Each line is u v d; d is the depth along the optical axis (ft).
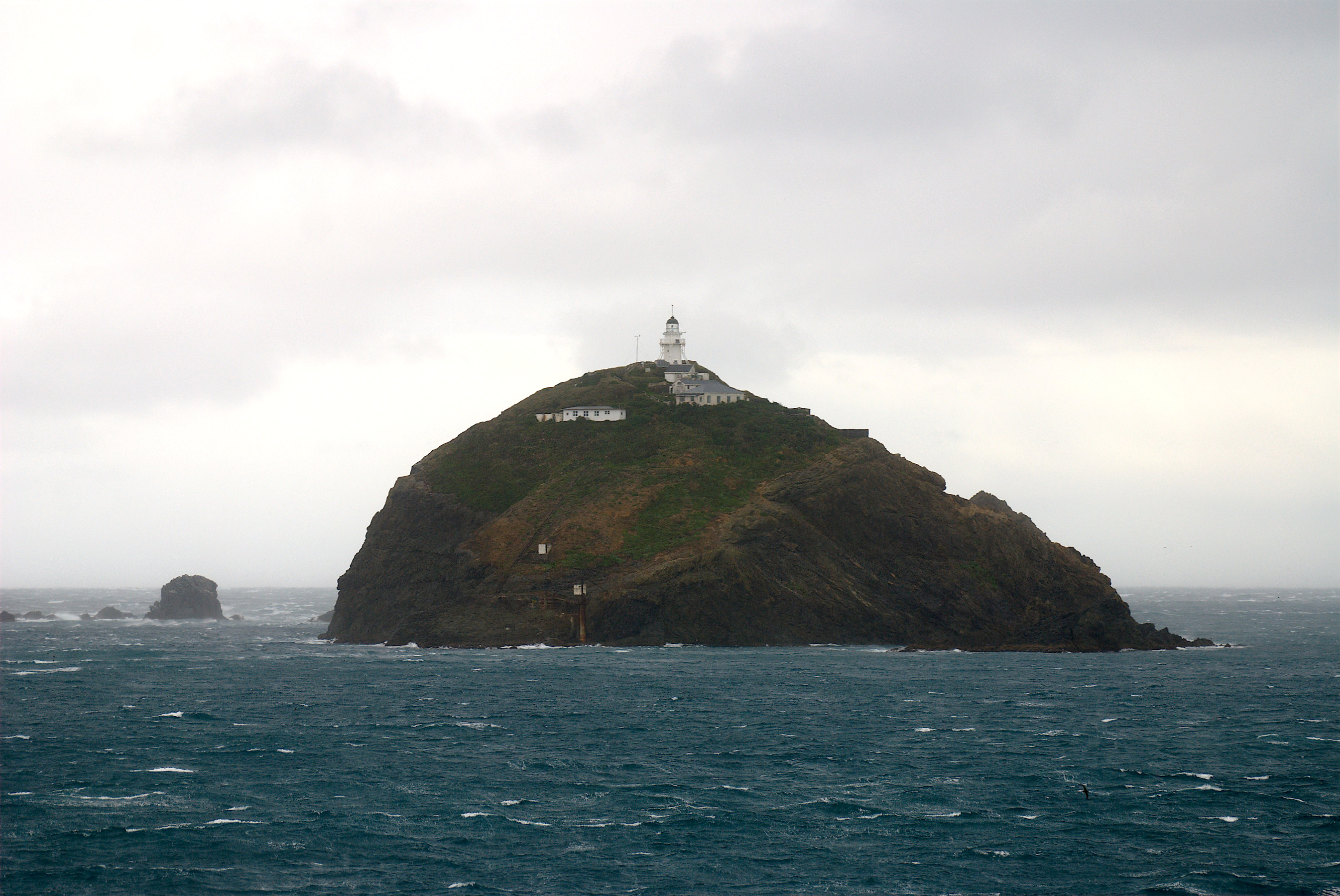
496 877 255.50
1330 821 304.71
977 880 257.96
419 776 348.79
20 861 262.67
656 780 345.72
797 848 278.05
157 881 250.78
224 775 348.18
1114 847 281.13
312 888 247.70
